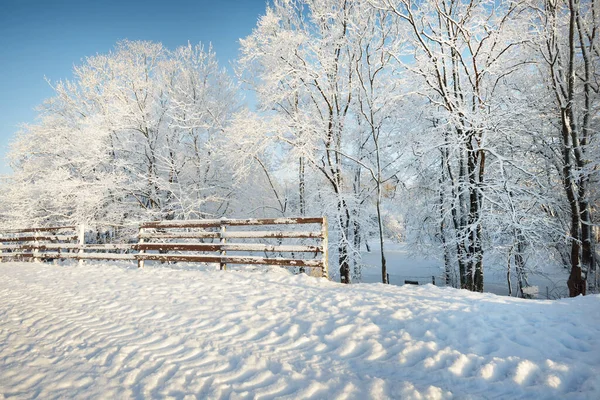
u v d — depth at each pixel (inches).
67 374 113.2
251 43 562.9
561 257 608.4
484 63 493.0
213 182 677.9
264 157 630.5
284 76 529.7
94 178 652.7
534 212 476.4
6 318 180.7
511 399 87.0
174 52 704.4
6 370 116.7
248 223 275.7
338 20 550.9
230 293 209.3
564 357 105.0
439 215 601.3
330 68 536.4
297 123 526.9
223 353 124.0
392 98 505.7
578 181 444.8
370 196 605.6
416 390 91.5
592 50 471.5
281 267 284.8
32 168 692.1
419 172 586.2
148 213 617.6
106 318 173.8
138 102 666.2
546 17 448.1
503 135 471.8
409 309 155.2
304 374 105.5
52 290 252.4
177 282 250.1
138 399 97.0
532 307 152.9
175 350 128.8
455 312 146.9
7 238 506.9
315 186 611.5
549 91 501.7
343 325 141.0
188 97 660.7
